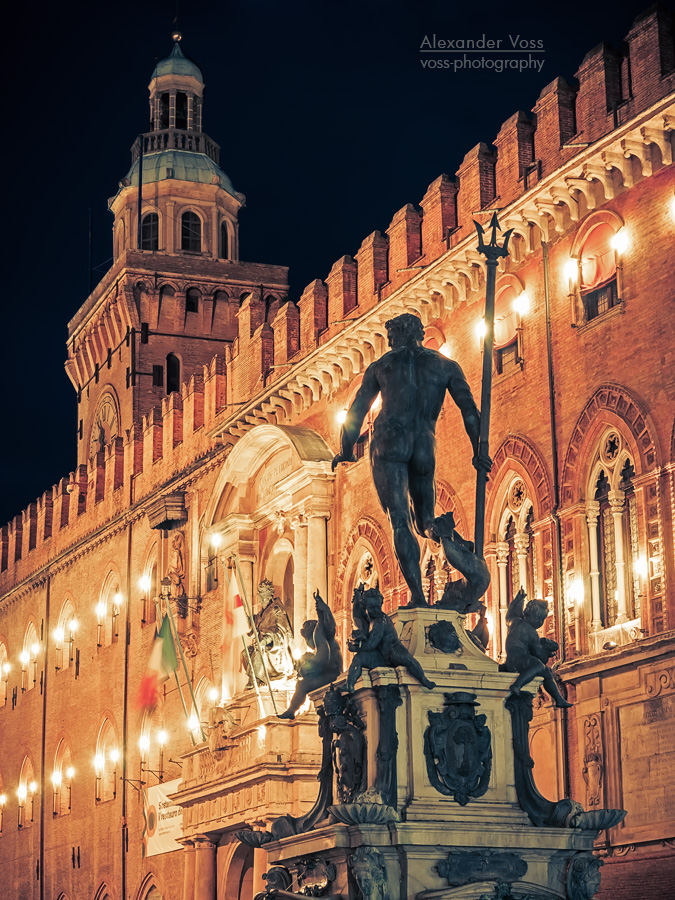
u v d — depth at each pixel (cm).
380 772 1352
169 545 5819
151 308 6606
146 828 5634
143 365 6569
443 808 1342
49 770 6925
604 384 3319
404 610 1437
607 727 3164
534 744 3384
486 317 1583
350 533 4438
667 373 3131
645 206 3259
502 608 3656
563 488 3434
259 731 4150
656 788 3006
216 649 5272
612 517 3312
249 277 6731
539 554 3497
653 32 3253
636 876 3014
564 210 3534
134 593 6153
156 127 7212
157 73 7256
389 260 4328
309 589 4506
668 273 3164
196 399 5725
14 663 7625
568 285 3491
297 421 4859
